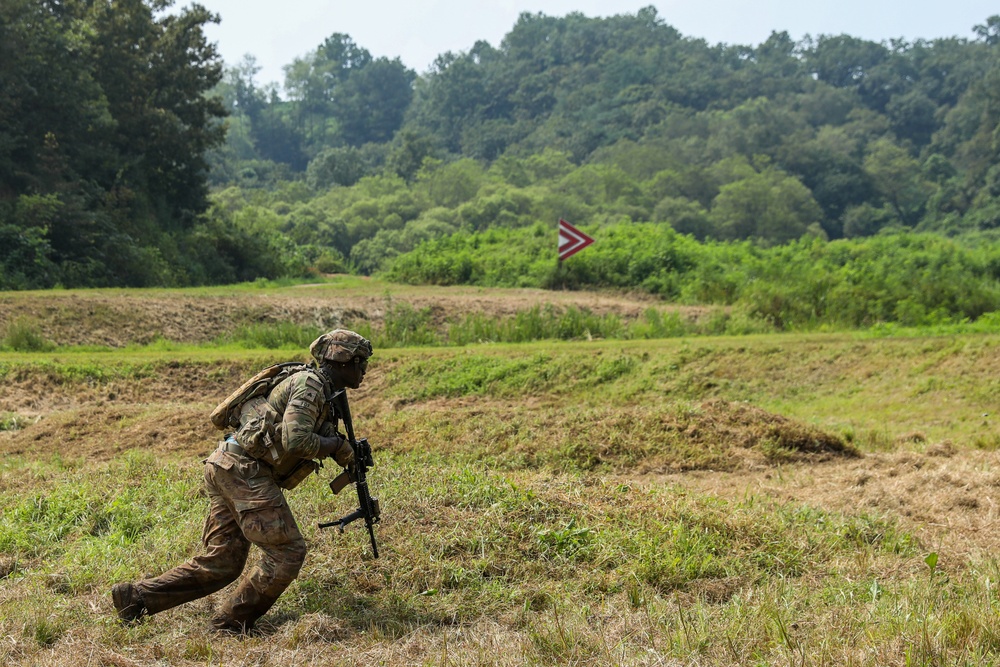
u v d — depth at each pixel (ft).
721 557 19.92
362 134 485.56
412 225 223.30
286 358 49.98
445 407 44.32
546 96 465.06
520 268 96.84
